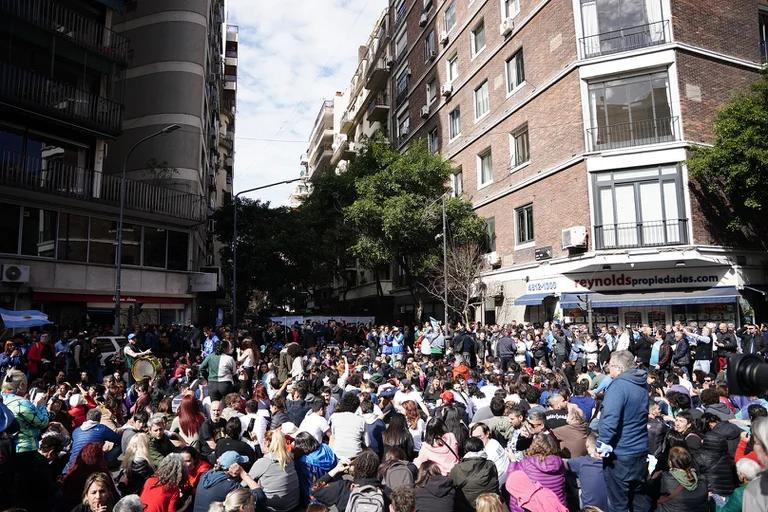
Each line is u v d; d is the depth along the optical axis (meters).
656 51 18.34
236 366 12.32
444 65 31.22
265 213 35.28
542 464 4.96
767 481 2.95
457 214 24.73
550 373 11.09
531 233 22.12
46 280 19.69
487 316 24.94
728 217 17.97
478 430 6.32
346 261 39.22
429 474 5.09
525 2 22.92
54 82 20.09
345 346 20.94
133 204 22.47
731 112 16.73
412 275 27.44
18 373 6.96
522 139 23.16
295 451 6.39
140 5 27.30
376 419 7.68
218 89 41.16
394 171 24.38
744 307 17.27
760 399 7.68
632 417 4.66
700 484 4.80
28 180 18.91
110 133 21.77
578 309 19.39
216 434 7.53
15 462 5.38
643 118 18.56
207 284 24.66
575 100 19.59
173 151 25.97
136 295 22.52
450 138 30.28
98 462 5.80
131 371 12.67
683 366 13.61
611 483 4.73
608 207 18.61
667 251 17.36
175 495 5.35
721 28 19.33
